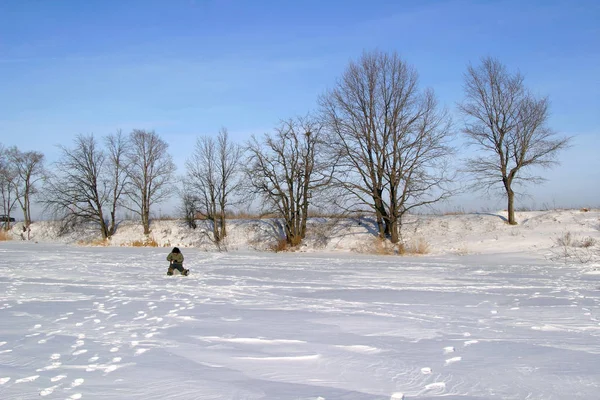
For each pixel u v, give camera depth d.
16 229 63.06
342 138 39.31
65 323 11.29
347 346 8.98
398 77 38.56
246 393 6.53
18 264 28.55
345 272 23.67
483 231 39.44
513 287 17.28
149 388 6.73
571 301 14.08
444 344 9.11
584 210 39.69
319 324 11.04
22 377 7.20
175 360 8.13
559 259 27.81
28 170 63.59
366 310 12.91
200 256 35.97
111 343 9.30
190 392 6.57
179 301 14.66
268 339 9.58
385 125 38.91
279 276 22.00
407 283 18.94
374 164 39.56
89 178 53.72
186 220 54.03
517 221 40.56
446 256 33.28
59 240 57.34
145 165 54.94
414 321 11.34
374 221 44.72
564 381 6.89
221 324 11.08
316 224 47.00
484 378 7.06
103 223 54.34
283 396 6.41
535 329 10.40
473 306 13.47
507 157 38.28
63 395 6.42
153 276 22.12
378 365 7.77
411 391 6.56
